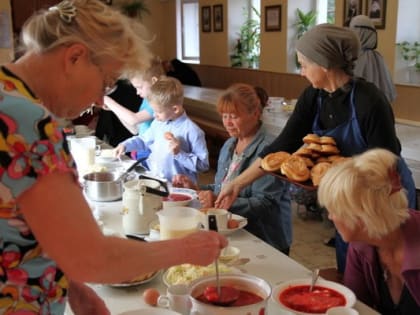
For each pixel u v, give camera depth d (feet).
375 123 6.25
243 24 25.58
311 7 21.22
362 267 5.09
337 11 18.10
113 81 3.46
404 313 4.73
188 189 7.64
